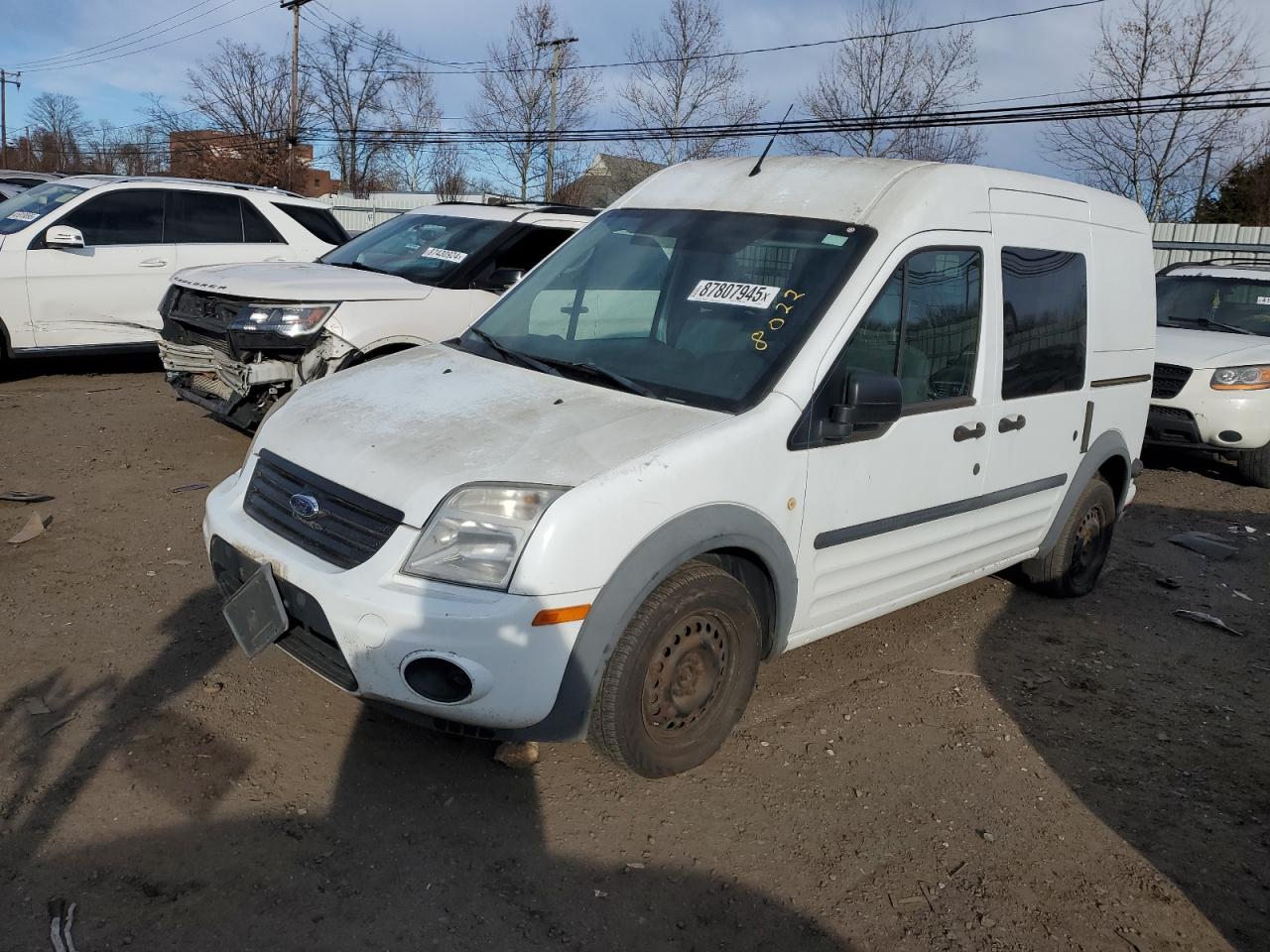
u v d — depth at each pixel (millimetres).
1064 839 3504
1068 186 5043
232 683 3914
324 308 6410
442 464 3150
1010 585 6023
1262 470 9164
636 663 3186
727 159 4711
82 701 3707
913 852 3344
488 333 4375
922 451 4090
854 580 4016
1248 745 4312
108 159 51812
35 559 5016
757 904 3016
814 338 3662
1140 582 6328
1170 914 3166
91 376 10055
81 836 2982
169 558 5145
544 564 2941
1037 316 4715
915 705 4371
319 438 3500
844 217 4027
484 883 2975
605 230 4590
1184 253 20188
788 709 4211
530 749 3582
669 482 3172
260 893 2830
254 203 10172
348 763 3484
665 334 3941
